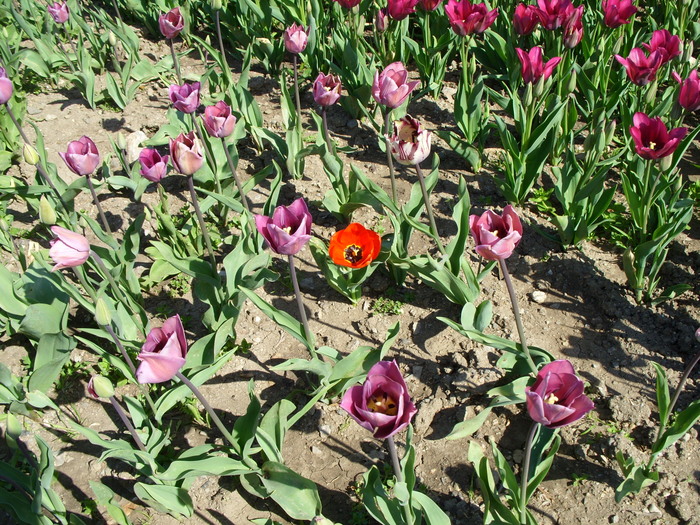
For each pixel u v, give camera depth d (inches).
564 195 73.3
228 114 69.0
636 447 60.8
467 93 84.4
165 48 119.1
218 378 66.6
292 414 64.2
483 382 64.7
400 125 63.3
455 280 65.2
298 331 61.6
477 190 80.9
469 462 61.1
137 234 70.2
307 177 84.4
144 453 57.2
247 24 107.5
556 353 66.5
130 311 66.9
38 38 108.8
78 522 57.0
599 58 87.4
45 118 97.7
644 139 67.5
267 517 59.4
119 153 77.1
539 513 58.6
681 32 97.1
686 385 63.9
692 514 57.7
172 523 59.4
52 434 64.0
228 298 66.6
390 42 101.9
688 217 67.3
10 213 80.9
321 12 105.4
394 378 49.1
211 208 79.0
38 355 63.9
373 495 55.7
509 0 104.5
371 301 71.1
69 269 74.0
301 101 100.5
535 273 72.4
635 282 68.9
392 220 67.3
